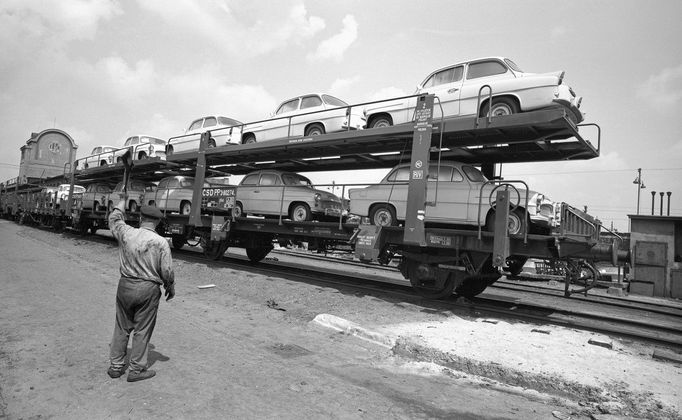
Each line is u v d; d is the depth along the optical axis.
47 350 4.66
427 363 5.09
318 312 7.38
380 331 6.20
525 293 12.32
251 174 12.62
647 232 17.36
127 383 3.86
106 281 9.27
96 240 19.72
